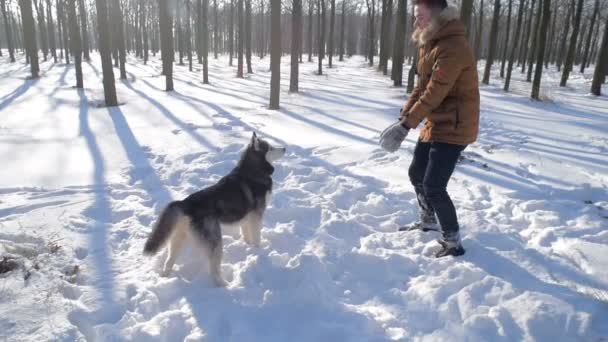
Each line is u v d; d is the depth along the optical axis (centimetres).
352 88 2025
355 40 6906
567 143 931
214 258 361
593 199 551
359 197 575
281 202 550
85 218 489
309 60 4362
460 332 287
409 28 3994
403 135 375
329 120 1159
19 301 311
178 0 2441
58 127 1037
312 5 4284
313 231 467
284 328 296
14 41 6150
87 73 2803
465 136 372
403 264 383
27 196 559
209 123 1071
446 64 349
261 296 337
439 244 420
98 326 295
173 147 826
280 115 1218
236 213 396
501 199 552
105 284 351
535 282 347
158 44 6081
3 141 875
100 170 689
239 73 2645
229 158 740
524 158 768
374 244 428
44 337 275
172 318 304
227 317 308
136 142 872
